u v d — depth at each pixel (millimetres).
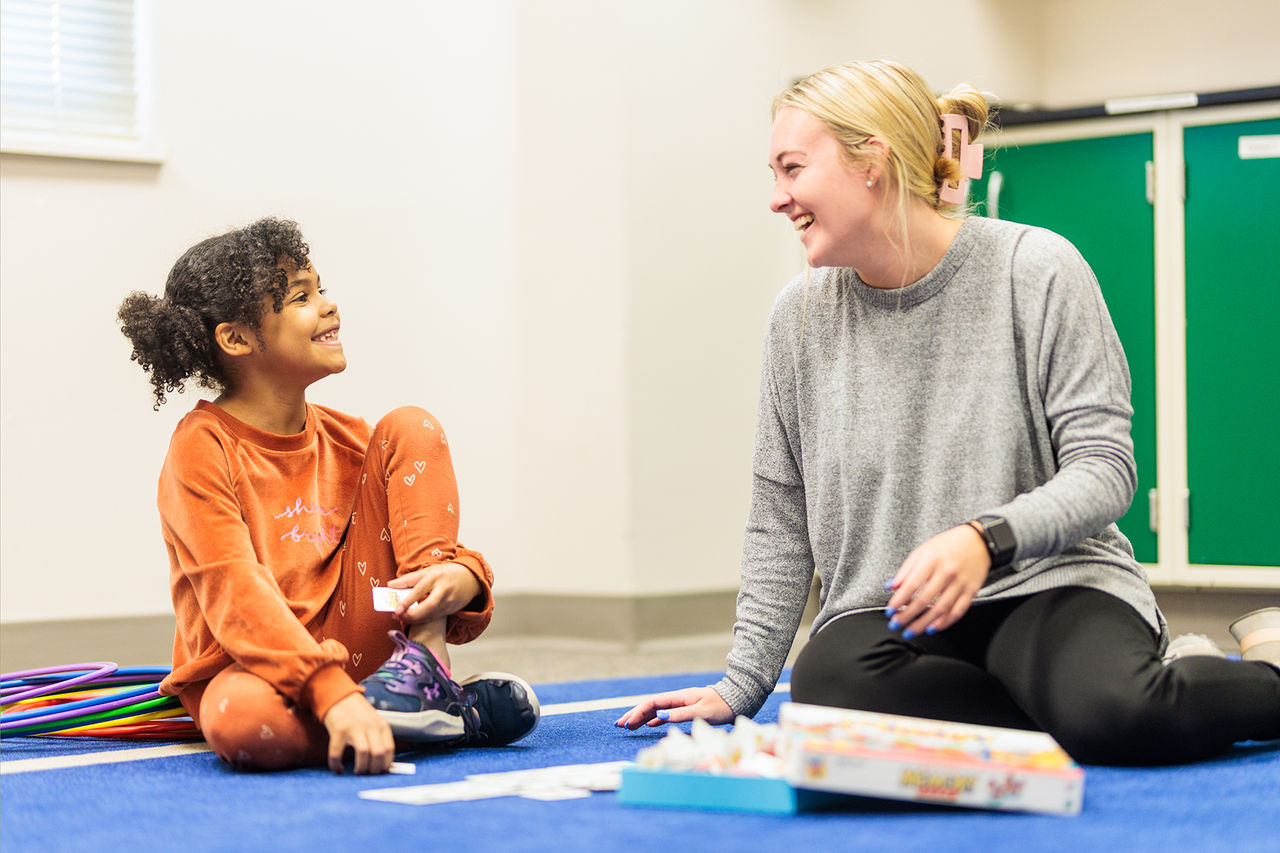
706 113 3715
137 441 3057
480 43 3666
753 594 1636
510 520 3689
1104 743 1312
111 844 1054
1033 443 1445
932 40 4012
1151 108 3613
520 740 1625
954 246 1477
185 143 3148
